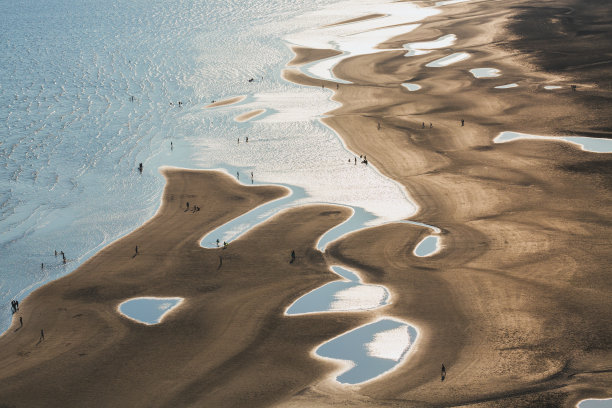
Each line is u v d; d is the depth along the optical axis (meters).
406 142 103.38
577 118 108.75
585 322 57.44
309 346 56.69
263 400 49.81
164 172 97.44
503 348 54.91
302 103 125.88
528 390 49.28
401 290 64.38
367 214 81.38
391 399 49.12
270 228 78.69
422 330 58.09
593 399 47.91
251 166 98.31
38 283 69.12
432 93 126.38
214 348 56.72
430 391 49.94
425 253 71.06
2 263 73.69
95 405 49.94
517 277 64.94
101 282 68.44
